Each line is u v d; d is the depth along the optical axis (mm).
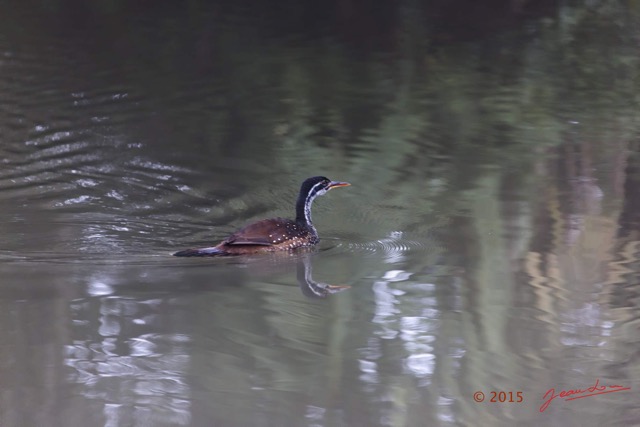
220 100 22953
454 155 19188
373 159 19000
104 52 27031
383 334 11133
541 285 12734
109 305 11891
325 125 21156
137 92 23359
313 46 28188
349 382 9938
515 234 14859
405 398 9586
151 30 29406
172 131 20562
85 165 18281
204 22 30625
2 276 12797
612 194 16719
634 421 9258
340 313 11758
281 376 10031
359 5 32719
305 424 9062
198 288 12570
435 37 29250
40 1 32625
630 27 29656
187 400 9484
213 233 15156
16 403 9328
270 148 19641
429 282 12883
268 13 31953
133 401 9461
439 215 15867
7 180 17375
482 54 27500
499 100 23234
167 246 14477
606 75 25453
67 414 9195
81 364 10195
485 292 12469
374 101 23125
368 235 15078
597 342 10938
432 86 24500
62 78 24391
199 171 18172
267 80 24719
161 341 10836
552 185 17250
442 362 10430
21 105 22031
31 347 10586
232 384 9828
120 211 16031
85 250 14086
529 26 30219
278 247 14109
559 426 9141
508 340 10953
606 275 13062
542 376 10141
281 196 17000
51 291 12281
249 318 11602
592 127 21000
